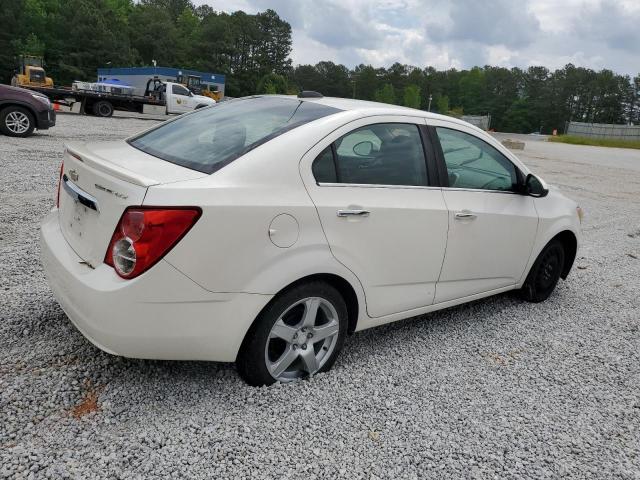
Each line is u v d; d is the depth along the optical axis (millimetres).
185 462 2357
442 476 2480
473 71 141375
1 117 12328
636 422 3109
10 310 3568
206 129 3295
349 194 3057
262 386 2957
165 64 101625
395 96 137250
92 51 83750
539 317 4613
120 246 2457
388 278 3354
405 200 3338
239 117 3383
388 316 3486
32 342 3191
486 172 4051
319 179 2961
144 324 2477
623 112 129625
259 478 2326
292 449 2533
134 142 3398
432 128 3676
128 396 2777
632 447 2863
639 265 6836
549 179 15781
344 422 2785
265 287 2703
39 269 4387
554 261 4945
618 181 17188
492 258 4117
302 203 2818
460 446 2707
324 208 2900
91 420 2562
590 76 131375
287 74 124688
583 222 9539
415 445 2672
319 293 2979
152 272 2420
